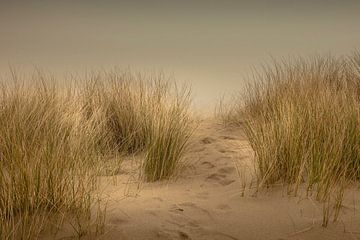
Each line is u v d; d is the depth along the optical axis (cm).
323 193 424
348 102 536
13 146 449
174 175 506
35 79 764
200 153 576
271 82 711
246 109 728
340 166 461
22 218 374
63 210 392
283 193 441
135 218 397
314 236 368
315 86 620
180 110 597
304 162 440
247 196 443
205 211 414
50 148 450
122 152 575
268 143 482
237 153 569
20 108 577
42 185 396
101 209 411
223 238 368
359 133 474
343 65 730
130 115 611
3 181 396
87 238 361
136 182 487
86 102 639
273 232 377
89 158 498
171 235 370
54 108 577
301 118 492
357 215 395
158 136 505
